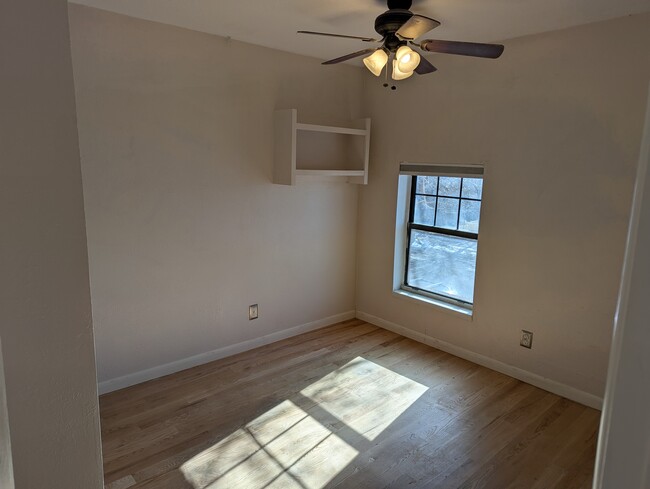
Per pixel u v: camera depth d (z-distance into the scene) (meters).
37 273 0.70
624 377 0.47
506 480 2.44
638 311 0.45
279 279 4.11
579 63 2.99
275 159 3.85
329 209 4.38
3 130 0.65
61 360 0.75
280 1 2.67
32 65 0.66
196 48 3.29
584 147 3.02
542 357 3.39
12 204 0.67
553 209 3.22
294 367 3.69
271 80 3.73
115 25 2.93
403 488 2.37
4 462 0.55
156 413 3.00
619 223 2.92
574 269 3.16
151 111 3.15
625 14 2.75
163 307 3.44
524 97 3.27
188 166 3.39
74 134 0.71
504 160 3.43
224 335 3.82
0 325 0.68
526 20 2.88
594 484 0.54
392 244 4.32
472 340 3.82
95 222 3.04
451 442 2.75
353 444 2.72
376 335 4.36
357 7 2.76
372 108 4.30
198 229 3.52
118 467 2.49
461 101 3.63
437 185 4.03
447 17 2.84
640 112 2.77
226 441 2.73
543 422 2.97
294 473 2.47
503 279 3.55
